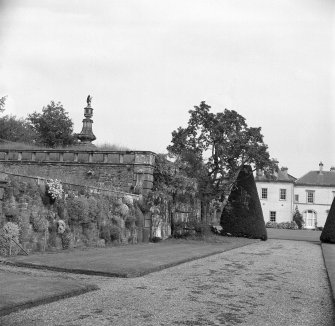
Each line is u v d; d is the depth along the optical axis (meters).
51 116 41.81
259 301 7.57
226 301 7.43
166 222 21.56
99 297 7.20
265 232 26.39
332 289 8.62
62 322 5.64
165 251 14.90
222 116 23.42
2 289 6.98
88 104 26.73
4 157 21.62
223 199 25.00
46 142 41.00
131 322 5.81
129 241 17.86
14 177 11.59
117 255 12.79
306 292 8.67
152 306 6.77
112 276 9.34
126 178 19.77
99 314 6.13
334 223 25.25
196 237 22.02
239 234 26.16
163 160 20.73
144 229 19.22
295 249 19.91
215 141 23.59
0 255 10.80
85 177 20.23
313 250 19.80
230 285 9.01
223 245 19.34
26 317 5.80
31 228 12.11
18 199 11.70
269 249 19.23
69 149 21.34
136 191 19.42
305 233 37.69
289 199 52.38
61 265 9.91
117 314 6.18
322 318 6.57
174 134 23.81
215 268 11.64
